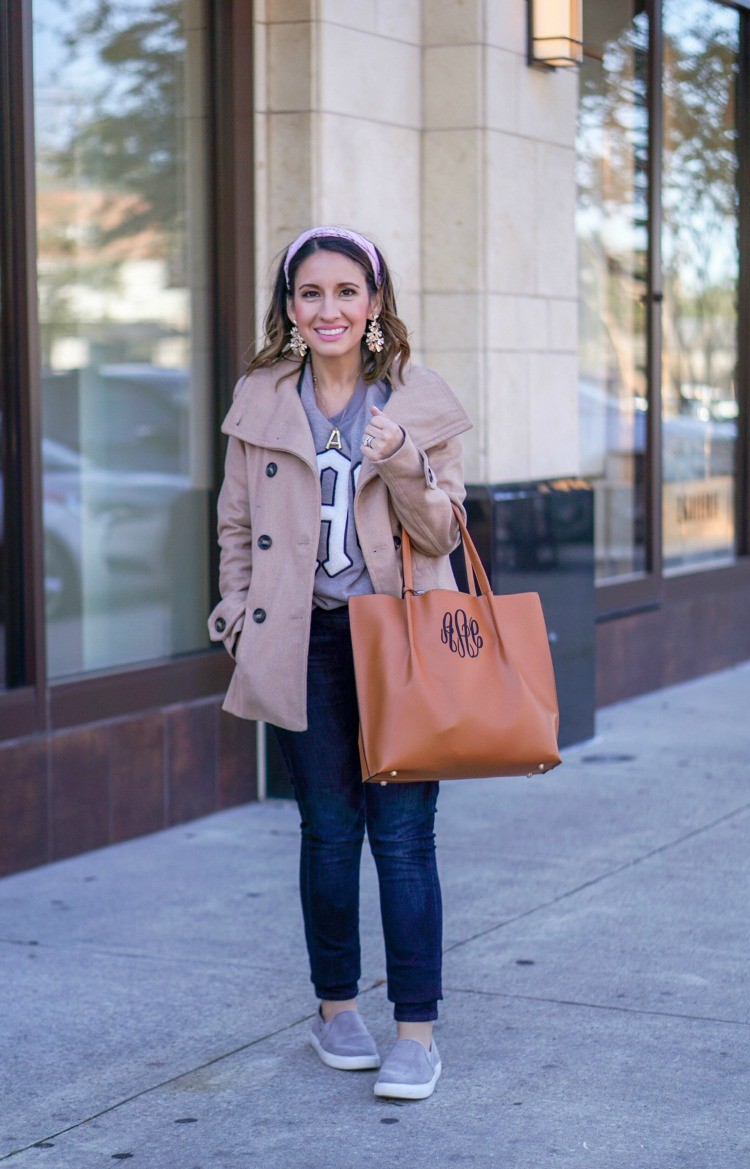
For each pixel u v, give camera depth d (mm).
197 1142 3477
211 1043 4039
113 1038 4074
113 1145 3467
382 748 3500
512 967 4543
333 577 3676
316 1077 3828
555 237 7328
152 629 6258
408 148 6758
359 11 6391
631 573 8859
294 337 3791
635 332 8797
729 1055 3904
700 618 9469
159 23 6105
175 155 6223
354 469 3686
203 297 6406
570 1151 3395
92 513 5992
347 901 3842
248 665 3689
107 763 5777
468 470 6879
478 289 6801
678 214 9234
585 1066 3848
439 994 3740
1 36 5379
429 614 3574
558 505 7234
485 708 3537
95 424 5992
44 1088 3775
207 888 5332
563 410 7473
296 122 6254
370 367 3760
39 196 5691
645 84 8719
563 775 6988
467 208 6781
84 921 4996
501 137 6863
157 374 6234
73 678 5707
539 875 5465
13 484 5469
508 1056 3916
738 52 9891
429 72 6793
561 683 7422
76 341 5887
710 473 9820
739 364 10117
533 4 7008
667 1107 3609
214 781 6277
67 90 5766
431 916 3713
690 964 4562
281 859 5680
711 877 5434
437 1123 3551
